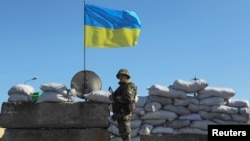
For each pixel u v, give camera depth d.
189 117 9.28
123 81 8.04
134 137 9.16
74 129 9.13
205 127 9.22
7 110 9.25
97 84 9.72
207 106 9.35
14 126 9.19
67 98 9.30
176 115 9.27
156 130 9.15
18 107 9.25
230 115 9.38
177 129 9.27
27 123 9.18
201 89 9.40
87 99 9.45
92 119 9.14
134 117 9.23
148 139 9.13
